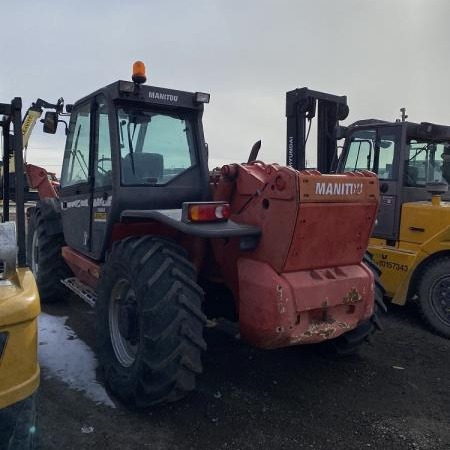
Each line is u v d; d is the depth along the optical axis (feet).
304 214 9.86
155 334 9.76
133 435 9.64
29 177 19.74
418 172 19.21
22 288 6.76
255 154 13.79
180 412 10.57
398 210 18.33
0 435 6.27
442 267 16.63
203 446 9.37
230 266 11.53
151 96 12.22
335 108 17.93
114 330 11.64
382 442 9.71
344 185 10.41
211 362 13.26
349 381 12.41
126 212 11.41
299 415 10.63
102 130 12.75
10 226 6.95
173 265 10.28
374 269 13.02
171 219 10.20
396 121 18.90
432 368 13.55
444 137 18.83
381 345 15.29
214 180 13.28
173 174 12.73
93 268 13.58
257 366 13.11
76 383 11.76
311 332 10.50
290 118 17.47
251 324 10.40
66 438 9.44
